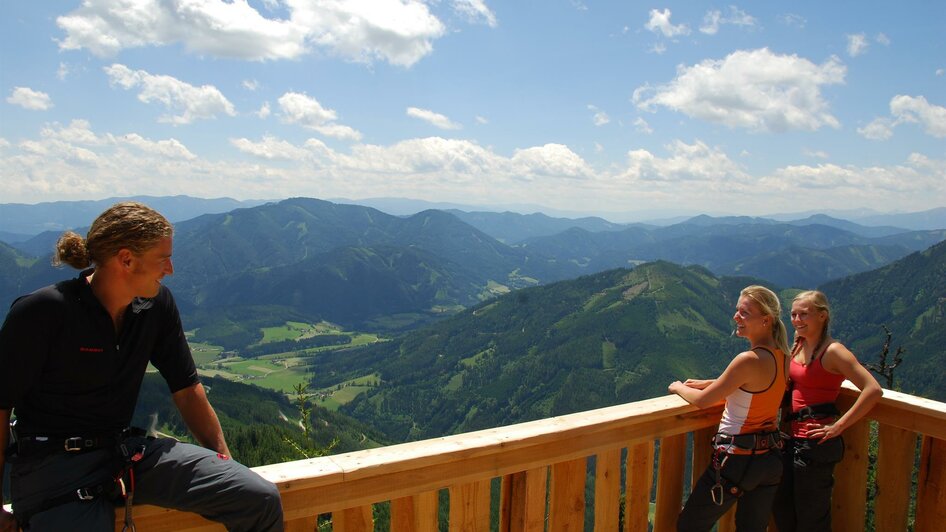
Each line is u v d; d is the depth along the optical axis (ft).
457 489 7.18
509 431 7.54
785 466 10.03
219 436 6.77
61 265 5.61
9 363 5.16
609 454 8.53
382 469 6.41
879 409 9.96
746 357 8.71
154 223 5.64
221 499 5.61
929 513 9.56
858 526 10.39
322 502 6.27
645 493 9.10
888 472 9.98
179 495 5.65
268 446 123.65
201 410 6.67
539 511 7.93
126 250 5.49
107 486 5.44
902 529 9.89
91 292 5.55
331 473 6.15
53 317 5.29
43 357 5.30
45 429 5.46
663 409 8.89
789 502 10.14
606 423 8.20
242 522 5.72
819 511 9.76
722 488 8.89
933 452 9.49
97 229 5.51
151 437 5.95
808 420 9.81
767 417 8.92
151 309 6.03
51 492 5.33
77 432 5.53
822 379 9.85
